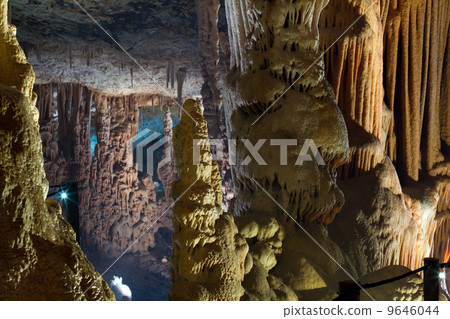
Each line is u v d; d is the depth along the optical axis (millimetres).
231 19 5051
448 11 8188
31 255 1787
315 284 3977
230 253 3094
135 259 13375
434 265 3061
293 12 4516
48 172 11977
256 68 4582
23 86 2162
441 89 8414
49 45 10500
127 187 13703
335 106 4703
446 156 8297
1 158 1783
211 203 3059
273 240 4102
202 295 2855
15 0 8867
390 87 7469
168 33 10180
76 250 1985
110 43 10586
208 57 8922
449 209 8133
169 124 14906
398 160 7719
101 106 13555
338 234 5156
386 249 5508
